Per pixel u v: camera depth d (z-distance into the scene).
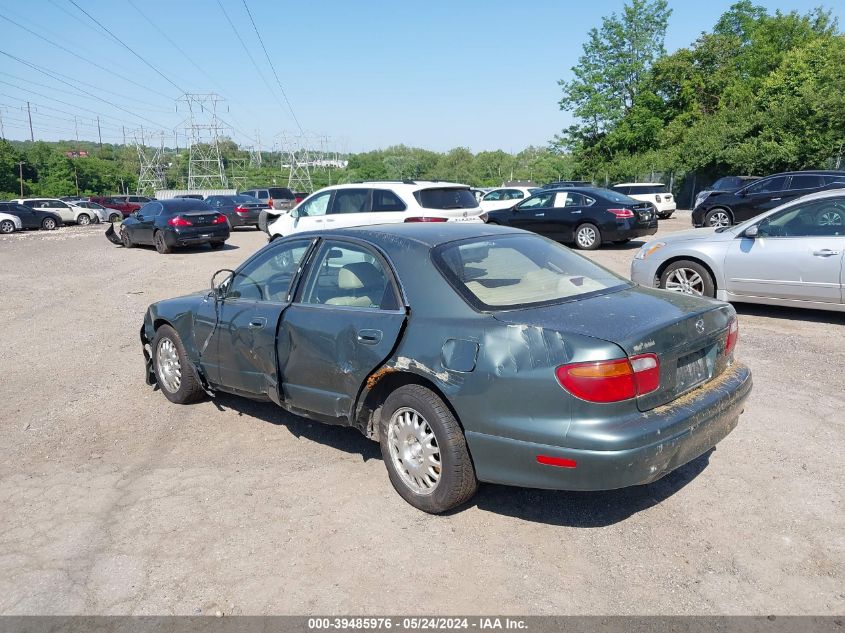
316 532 3.72
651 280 8.98
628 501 3.96
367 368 3.98
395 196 12.69
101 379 6.80
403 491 3.98
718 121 38.81
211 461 4.71
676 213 36.28
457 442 3.64
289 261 4.78
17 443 5.17
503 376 3.42
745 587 3.14
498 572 3.31
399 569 3.36
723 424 3.71
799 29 49.78
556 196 16.70
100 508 4.08
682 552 3.43
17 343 8.46
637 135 52.66
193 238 18.69
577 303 3.77
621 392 3.25
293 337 4.45
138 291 12.25
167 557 3.53
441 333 3.69
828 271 7.64
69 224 39.00
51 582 3.35
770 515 3.74
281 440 5.03
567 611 3.01
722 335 3.92
